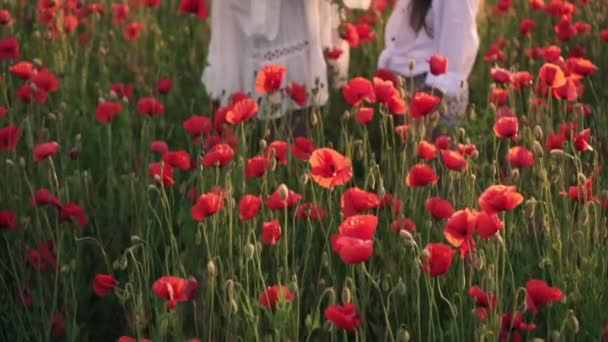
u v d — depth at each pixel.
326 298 4.07
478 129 4.94
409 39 5.48
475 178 4.22
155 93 6.34
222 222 4.17
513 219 4.42
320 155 3.63
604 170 4.93
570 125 4.49
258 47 5.51
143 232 4.52
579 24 6.18
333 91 6.11
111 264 4.50
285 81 5.51
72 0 7.11
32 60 6.73
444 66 4.84
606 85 6.38
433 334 3.61
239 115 4.34
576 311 3.86
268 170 4.54
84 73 6.12
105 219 4.72
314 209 4.19
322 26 5.71
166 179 4.10
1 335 4.10
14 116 5.58
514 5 7.56
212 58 5.65
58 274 4.21
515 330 3.61
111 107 4.83
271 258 4.17
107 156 5.24
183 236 4.32
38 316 4.10
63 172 4.75
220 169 4.57
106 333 4.32
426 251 3.35
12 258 4.16
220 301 3.75
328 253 4.05
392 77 5.15
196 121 4.57
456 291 3.95
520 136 4.88
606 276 4.07
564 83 4.52
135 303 3.90
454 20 5.20
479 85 6.61
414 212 4.32
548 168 4.67
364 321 3.72
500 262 4.11
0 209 4.66
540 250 4.32
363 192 3.57
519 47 6.95
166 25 7.67
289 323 3.64
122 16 7.07
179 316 3.82
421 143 4.19
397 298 4.02
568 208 4.23
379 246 4.14
